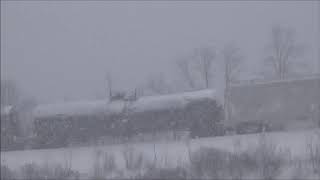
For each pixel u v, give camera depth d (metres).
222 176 106.88
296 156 118.31
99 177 112.75
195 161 113.50
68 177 117.56
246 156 112.25
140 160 121.38
